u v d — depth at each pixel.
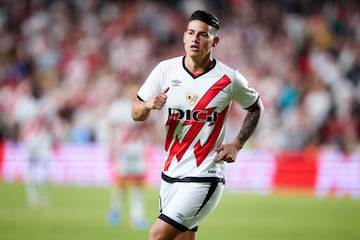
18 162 62.81
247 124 22.55
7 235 37.31
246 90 22.06
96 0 83.62
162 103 20.52
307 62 74.00
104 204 49.69
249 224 42.69
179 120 21.72
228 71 21.92
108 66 75.75
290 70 72.94
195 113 21.59
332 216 46.09
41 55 78.25
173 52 78.69
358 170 57.66
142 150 42.00
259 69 73.19
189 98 21.62
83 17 82.44
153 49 78.25
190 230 22.61
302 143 65.38
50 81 74.50
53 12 82.88
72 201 50.94
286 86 69.44
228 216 45.69
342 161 58.16
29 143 49.44
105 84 71.88
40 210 46.53
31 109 56.34
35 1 83.94
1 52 79.88
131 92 42.47
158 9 82.19
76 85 72.88
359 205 51.31
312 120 66.94
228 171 59.88
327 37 77.75
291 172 59.09
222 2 82.12
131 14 81.88
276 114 67.81
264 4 81.44
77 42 79.31
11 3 83.56
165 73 21.97
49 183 60.44
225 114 21.95
